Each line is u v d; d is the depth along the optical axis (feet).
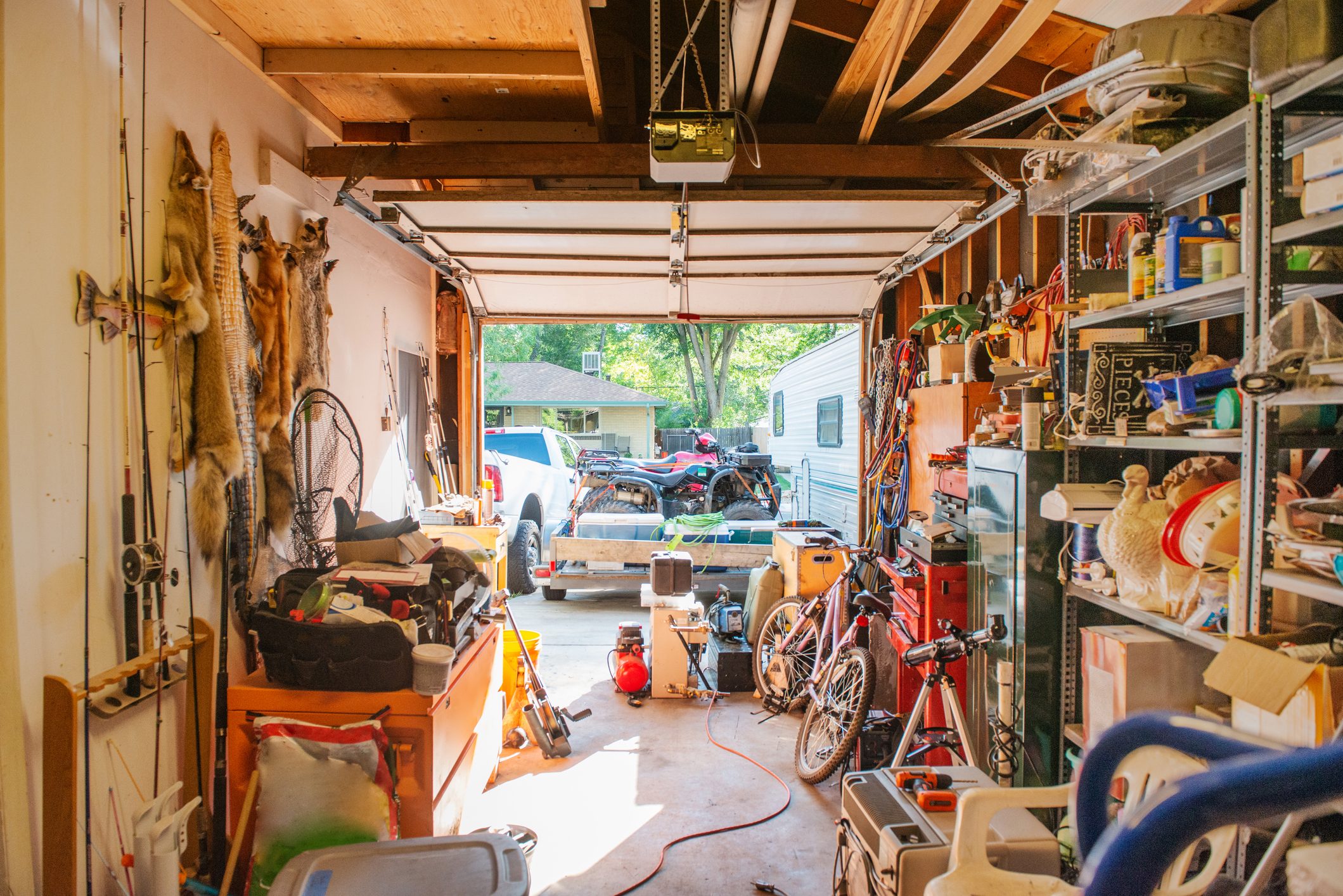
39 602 6.25
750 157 11.72
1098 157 7.54
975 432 10.73
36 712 6.20
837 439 25.82
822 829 9.95
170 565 7.90
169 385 7.91
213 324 8.29
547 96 12.33
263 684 8.23
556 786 11.09
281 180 10.44
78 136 6.71
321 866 6.35
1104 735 2.64
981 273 15.24
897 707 11.95
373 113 12.91
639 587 24.97
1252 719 5.58
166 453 7.88
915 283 18.06
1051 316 9.72
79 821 6.46
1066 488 8.07
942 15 10.79
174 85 8.21
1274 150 5.48
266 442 9.54
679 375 85.87
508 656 12.63
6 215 5.94
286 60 10.05
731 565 20.47
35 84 6.21
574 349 91.35
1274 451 5.44
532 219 12.84
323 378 11.34
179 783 6.88
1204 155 6.64
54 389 6.42
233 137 9.54
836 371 26.12
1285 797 1.75
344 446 12.67
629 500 24.03
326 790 7.34
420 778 7.97
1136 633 7.18
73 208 6.64
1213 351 8.40
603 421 60.49
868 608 11.18
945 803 6.58
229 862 7.27
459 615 9.12
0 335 5.92
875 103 10.53
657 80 9.34
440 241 14.15
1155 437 6.86
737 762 11.90
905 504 15.57
